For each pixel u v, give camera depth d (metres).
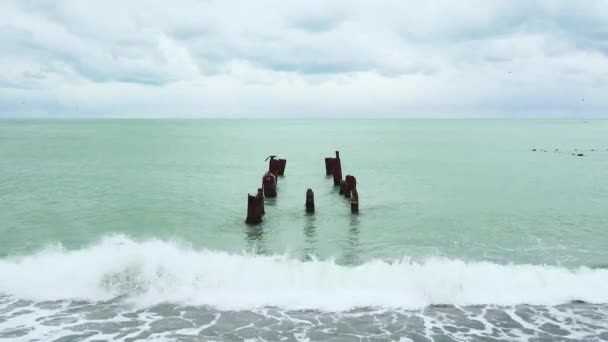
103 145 78.56
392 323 12.02
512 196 30.77
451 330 11.66
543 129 173.62
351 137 114.56
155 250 16.95
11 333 11.26
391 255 18.22
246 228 22.19
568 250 18.89
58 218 23.69
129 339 11.08
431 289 13.87
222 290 13.96
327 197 30.17
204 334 11.34
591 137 111.69
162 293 13.68
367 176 40.88
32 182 35.31
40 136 108.69
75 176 38.84
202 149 71.56
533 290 14.06
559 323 12.04
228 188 33.38
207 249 18.48
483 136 119.12
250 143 88.44
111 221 23.23
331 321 12.12
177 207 26.50
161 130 159.38
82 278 14.27
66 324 11.77
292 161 55.41
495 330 11.66
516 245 19.61
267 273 14.82
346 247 19.31
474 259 17.67
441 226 22.73
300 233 21.42
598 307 13.03
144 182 35.88
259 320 12.13
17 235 20.45
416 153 66.50
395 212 25.73
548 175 41.47
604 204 28.09
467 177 40.12
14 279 14.34
